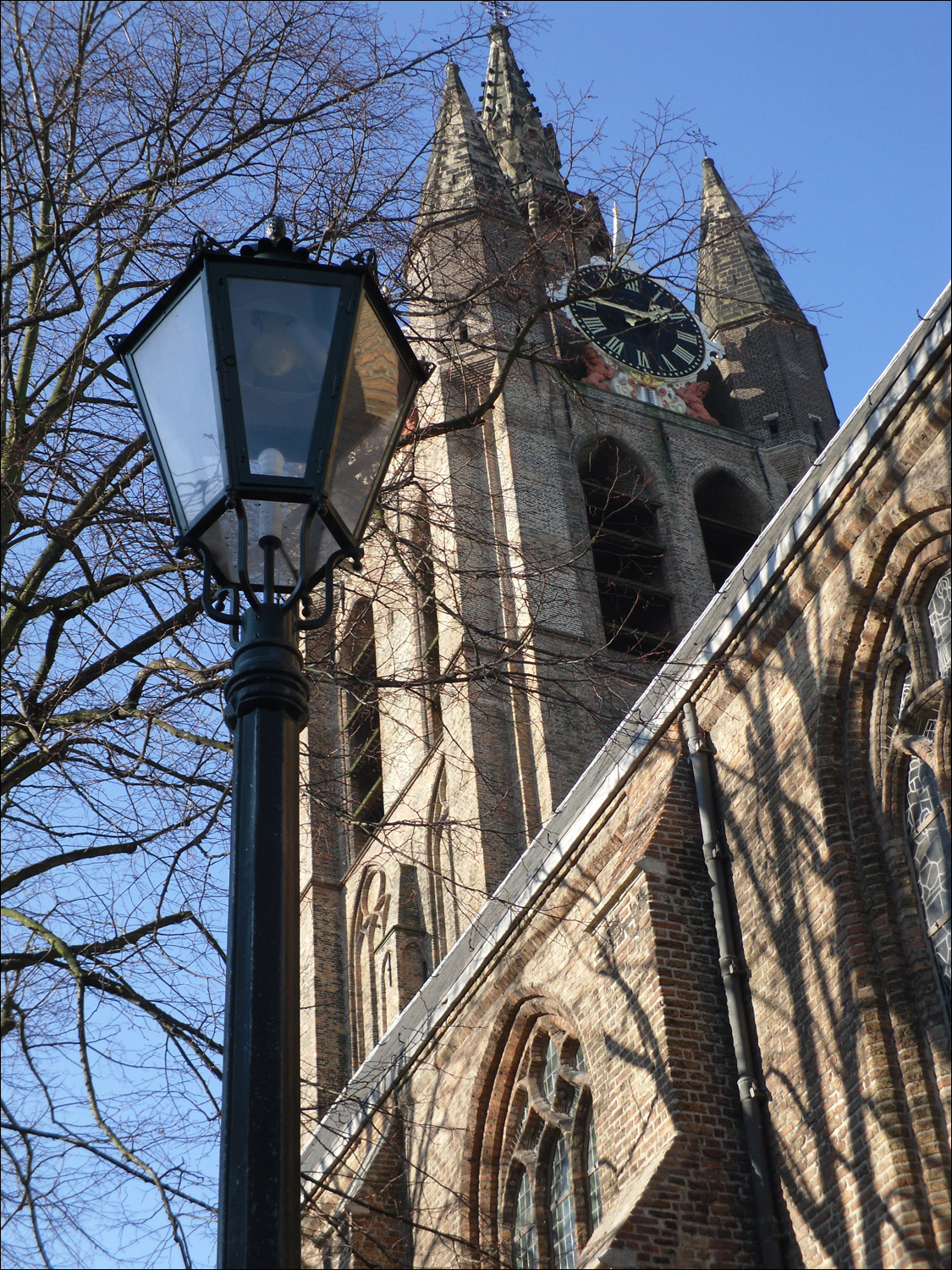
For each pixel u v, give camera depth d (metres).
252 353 7.03
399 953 35.19
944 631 14.75
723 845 17.44
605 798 19.38
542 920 20.16
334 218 13.64
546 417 43.00
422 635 35.66
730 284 52.41
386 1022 35.53
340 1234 12.89
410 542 14.33
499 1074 20.91
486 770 33.94
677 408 47.72
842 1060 14.48
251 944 5.83
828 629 15.98
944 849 14.23
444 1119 21.58
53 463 12.23
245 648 6.60
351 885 39.31
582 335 47.16
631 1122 17.03
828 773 15.57
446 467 40.75
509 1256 19.25
